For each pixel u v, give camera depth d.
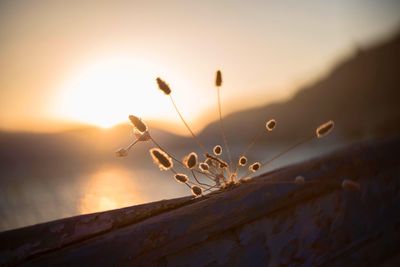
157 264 0.23
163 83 0.27
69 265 0.20
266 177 0.30
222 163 0.29
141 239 0.23
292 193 0.30
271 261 0.29
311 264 0.32
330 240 0.34
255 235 0.28
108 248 0.22
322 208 0.33
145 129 0.25
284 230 0.30
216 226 0.26
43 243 0.20
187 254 0.25
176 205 0.25
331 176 0.33
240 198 0.27
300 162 0.33
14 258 0.20
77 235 0.21
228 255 0.27
